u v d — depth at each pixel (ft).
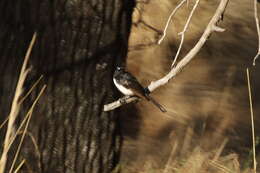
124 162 55.21
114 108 36.09
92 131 38.78
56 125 38.09
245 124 69.67
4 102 37.63
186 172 49.98
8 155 37.93
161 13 76.02
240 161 60.03
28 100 37.45
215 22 31.83
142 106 67.21
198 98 71.10
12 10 36.91
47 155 38.37
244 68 79.10
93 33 37.37
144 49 72.23
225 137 65.67
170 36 75.36
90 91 38.11
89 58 37.63
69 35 37.14
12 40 37.09
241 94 75.20
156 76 70.33
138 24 73.46
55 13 36.86
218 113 69.72
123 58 39.09
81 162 39.06
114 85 38.91
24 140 37.96
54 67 37.35
